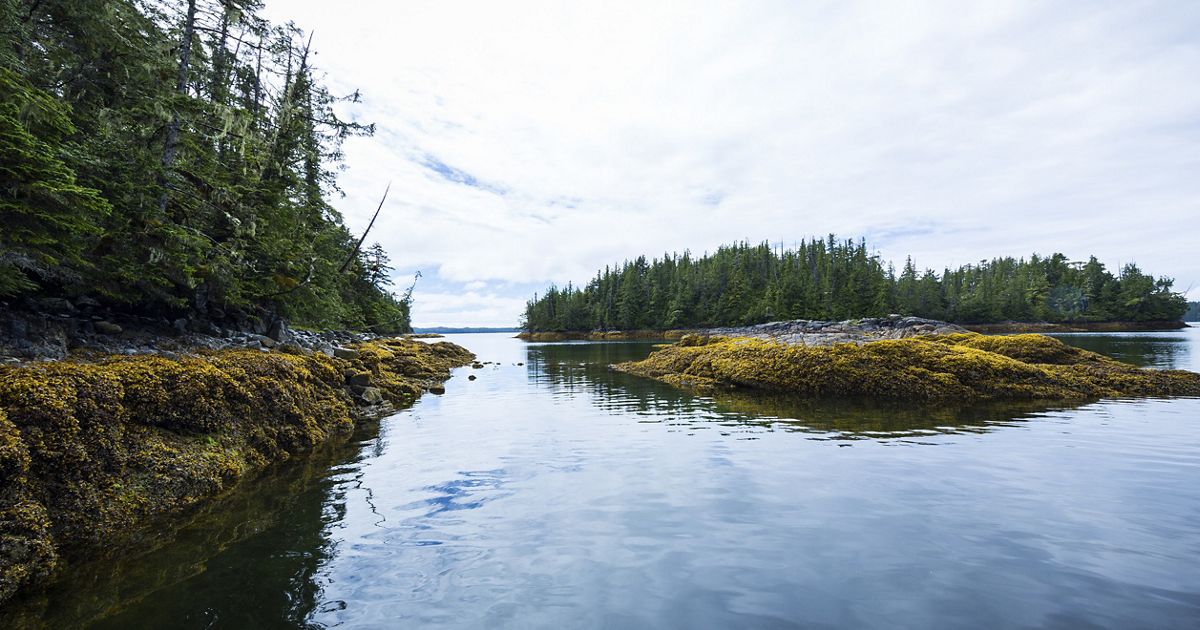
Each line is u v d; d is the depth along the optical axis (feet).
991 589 15.05
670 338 330.34
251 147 62.03
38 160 28.53
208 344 47.98
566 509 22.76
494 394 66.44
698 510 22.29
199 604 14.71
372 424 44.86
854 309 306.35
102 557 17.90
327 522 21.40
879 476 26.76
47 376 21.89
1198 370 82.94
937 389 55.47
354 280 123.54
